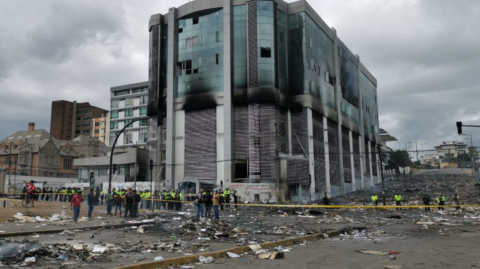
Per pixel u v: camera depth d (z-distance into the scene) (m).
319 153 58.94
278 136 52.69
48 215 23.41
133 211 23.98
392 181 91.12
